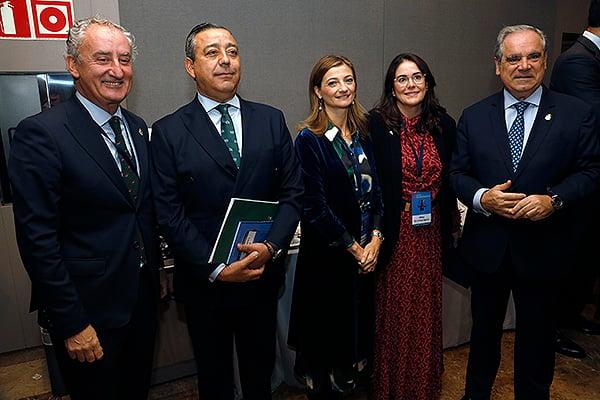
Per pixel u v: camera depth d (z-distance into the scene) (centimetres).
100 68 128
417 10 320
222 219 149
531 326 175
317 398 190
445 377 231
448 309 246
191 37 149
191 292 155
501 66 165
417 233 186
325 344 183
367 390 217
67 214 130
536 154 161
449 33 334
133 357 150
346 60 174
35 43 224
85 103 134
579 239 168
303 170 172
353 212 176
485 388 190
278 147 159
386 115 186
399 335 192
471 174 181
